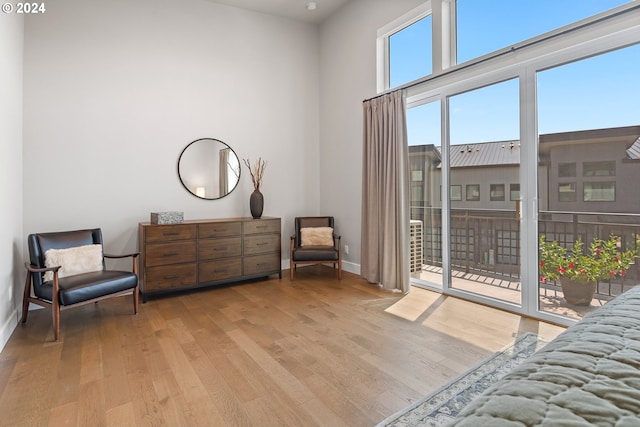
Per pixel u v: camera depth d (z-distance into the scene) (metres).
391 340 2.61
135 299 3.27
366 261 4.42
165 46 4.21
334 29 5.05
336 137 5.09
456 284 3.71
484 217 3.40
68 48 3.66
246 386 2.00
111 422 1.69
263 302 3.59
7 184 2.81
